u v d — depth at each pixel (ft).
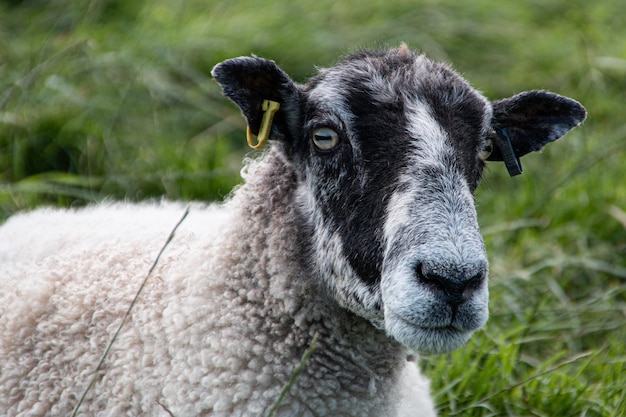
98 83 49.93
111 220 31.83
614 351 37.14
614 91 58.70
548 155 53.16
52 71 48.65
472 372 34.27
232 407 24.44
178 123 51.31
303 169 26.25
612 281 43.32
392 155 24.40
